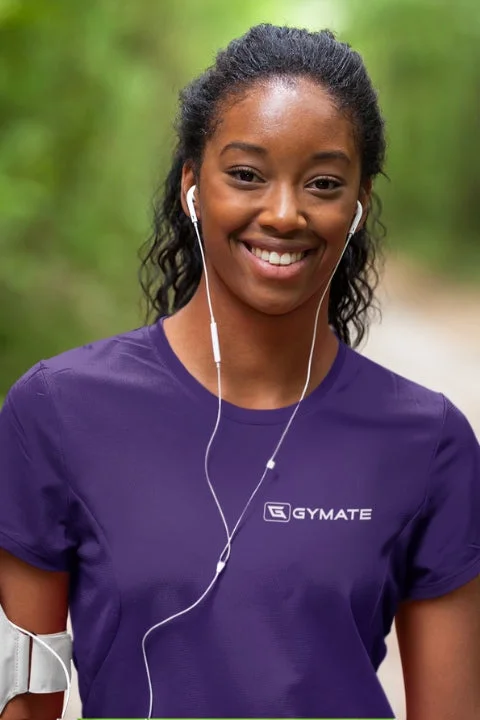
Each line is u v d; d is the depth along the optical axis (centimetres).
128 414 365
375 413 375
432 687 379
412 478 371
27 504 366
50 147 1566
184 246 431
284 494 360
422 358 2614
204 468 361
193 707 348
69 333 1582
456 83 4566
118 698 354
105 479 358
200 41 2166
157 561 349
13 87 1448
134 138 1864
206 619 348
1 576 373
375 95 370
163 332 381
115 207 1792
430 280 4306
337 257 360
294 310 367
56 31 1532
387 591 370
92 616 358
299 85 347
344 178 352
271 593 350
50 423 364
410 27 4319
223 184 351
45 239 1681
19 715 372
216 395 370
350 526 360
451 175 4906
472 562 376
